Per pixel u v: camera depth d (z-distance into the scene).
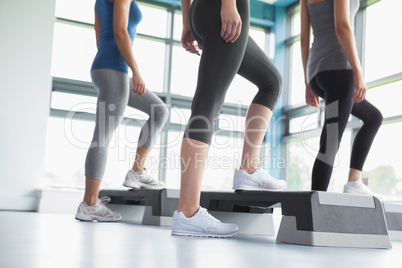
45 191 5.28
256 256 1.00
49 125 6.34
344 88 1.90
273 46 8.43
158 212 2.35
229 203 2.04
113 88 2.45
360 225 1.52
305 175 7.48
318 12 2.04
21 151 5.74
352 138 6.23
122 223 2.43
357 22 6.55
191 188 1.52
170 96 7.41
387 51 6.04
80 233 1.52
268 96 1.74
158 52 7.54
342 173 6.30
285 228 1.52
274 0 8.36
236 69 1.49
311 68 2.06
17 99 5.82
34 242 1.11
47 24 6.08
